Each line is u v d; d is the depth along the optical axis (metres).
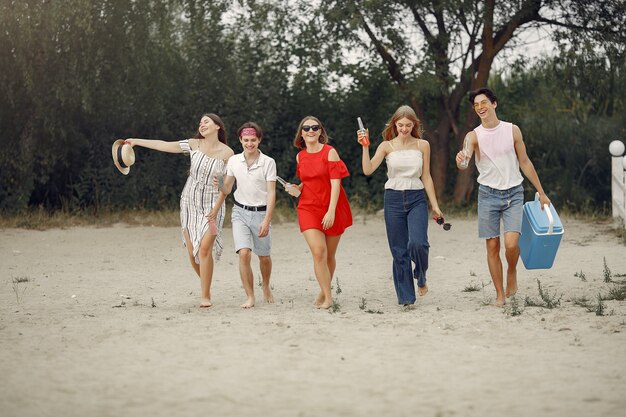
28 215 19.50
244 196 9.03
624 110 22.09
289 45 20.98
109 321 8.08
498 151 8.55
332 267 9.16
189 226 8.97
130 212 20.14
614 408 5.15
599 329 7.38
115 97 19.73
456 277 11.15
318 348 6.79
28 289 10.65
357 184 21.62
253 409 5.18
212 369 6.15
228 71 21.05
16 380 5.90
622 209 17.45
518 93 22.67
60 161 20.55
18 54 18.61
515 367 6.14
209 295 9.04
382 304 9.12
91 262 13.48
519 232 8.57
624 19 20.17
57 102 19.38
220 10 20.62
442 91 20.12
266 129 21.12
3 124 19.55
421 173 8.79
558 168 21.86
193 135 20.98
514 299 8.75
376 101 21.77
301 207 8.84
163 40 20.16
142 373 6.05
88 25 18.14
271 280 11.16
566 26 20.47
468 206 20.81
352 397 5.42
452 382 5.75
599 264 11.84
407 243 8.84
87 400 5.40
